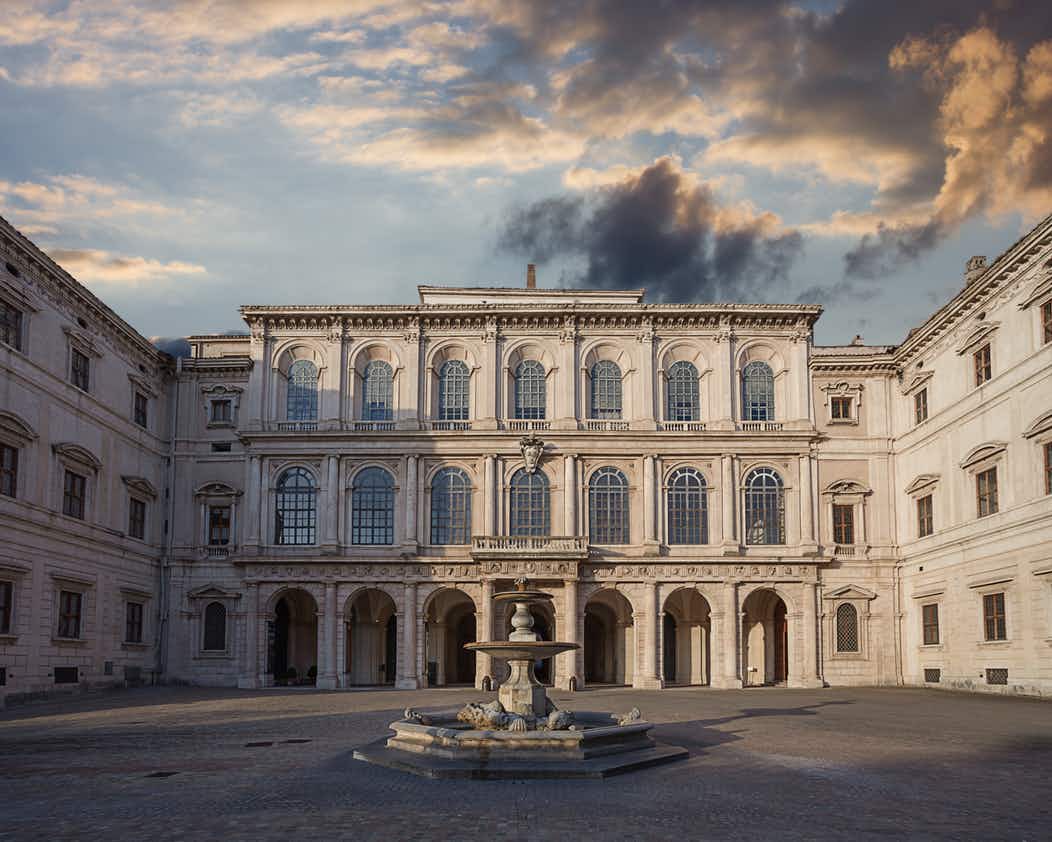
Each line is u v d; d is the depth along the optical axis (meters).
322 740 31.78
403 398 74.69
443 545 72.62
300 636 78.62
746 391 76.00
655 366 75.25
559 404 74.69
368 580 71.75
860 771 24.72
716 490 73.38
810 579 72.38
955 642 65.69
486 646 30.70
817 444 74.81
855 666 73.75
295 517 73.44
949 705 49.59
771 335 76.00
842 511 76.25
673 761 26.12
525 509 73.25
